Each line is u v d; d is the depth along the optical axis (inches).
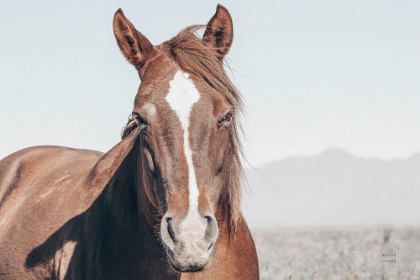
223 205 192.4
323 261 538.9
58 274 209.6
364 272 427.5
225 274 193.6
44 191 252.1
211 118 173.6
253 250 207.6
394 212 4950.8
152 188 179.8
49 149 294.7
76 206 221.1
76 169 261.0
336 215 4916.3
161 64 183.5
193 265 158.6
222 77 180.5
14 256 231.8
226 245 194.7
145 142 178.4
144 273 191.8
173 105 172.7
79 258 203.3
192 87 175.3
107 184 215.5
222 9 193.3
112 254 196.1
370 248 671.1
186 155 169.3
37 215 237.6
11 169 281.3
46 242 221.9
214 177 178.4
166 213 166.2
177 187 168.1
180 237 160.2
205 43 191.3
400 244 795.4
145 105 175.2
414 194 5452.8
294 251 709.9
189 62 180.1
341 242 827.4
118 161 219.8
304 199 5551.2
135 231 195.8
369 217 4690.0
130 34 194.1
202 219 163.8
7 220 254.8
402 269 446.3
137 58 193.5
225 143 181.0
